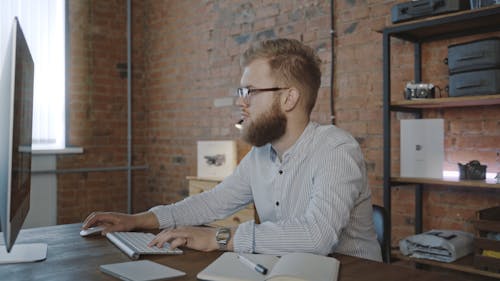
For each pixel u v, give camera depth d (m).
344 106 3.04
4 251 1.27
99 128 4.34
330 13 3.10
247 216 2.99
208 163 3.50
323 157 1.38
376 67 2.87
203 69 4.05
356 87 2.97
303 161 1.45
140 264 1.13
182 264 1.14
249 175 1.65
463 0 2.21
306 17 3.25
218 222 3.19
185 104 4.23
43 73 3.99
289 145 1.50
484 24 2.33
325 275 0.99
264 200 1.57
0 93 1.23
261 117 1.45
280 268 1.00
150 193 4.60
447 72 2.57
